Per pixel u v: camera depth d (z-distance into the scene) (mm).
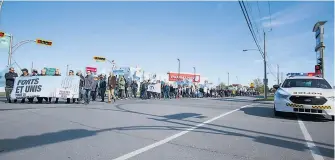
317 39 16750
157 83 24875
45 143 4094
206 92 41094
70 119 6578
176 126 6070
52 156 3426
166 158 3482
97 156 3494
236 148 4105
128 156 3533
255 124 6672
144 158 3457
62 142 4191
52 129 5203
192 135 5043
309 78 9469
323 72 15695
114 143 4238
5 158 3258
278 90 8773
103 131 5191
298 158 3627
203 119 7453
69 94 12156
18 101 12852
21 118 6520
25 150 3664
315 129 6133
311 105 7457
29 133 4766
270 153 3855
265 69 26656
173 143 4344
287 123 7047
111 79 13953
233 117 8094
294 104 7672
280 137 5055
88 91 12039
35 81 11930
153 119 7148
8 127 5285
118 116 7551
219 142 4500
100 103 13016
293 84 9180
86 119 6688
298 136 5211
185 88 33406
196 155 3662
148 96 23500
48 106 9883
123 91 19047
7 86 11969
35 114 7332
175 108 10898
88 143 4188
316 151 4031
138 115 7961
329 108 7309
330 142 4707
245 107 12836
